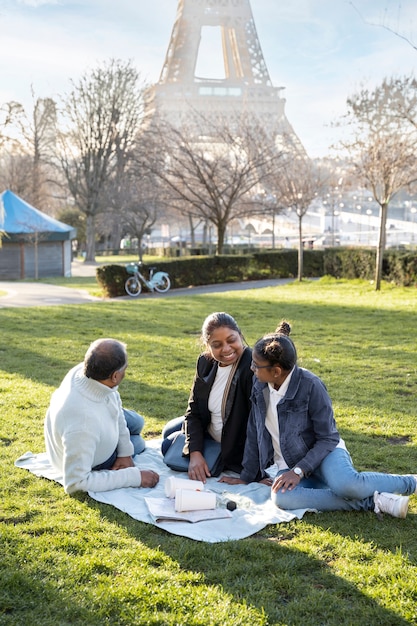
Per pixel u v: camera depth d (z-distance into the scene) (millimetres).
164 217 51250
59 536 3568
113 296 20656
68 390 4254
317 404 4195
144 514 3922
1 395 6887
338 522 3857
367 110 18953
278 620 2840
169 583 3113
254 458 4465
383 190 18406
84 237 62344
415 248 44562
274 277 27297
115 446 4480
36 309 15195
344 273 22672
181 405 6586
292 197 23547
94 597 2971
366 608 2926
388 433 5562
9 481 4391
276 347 4109
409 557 3393
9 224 32375
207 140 29844
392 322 12141
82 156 49188
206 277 24531
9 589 3059
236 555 3430
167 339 10711
